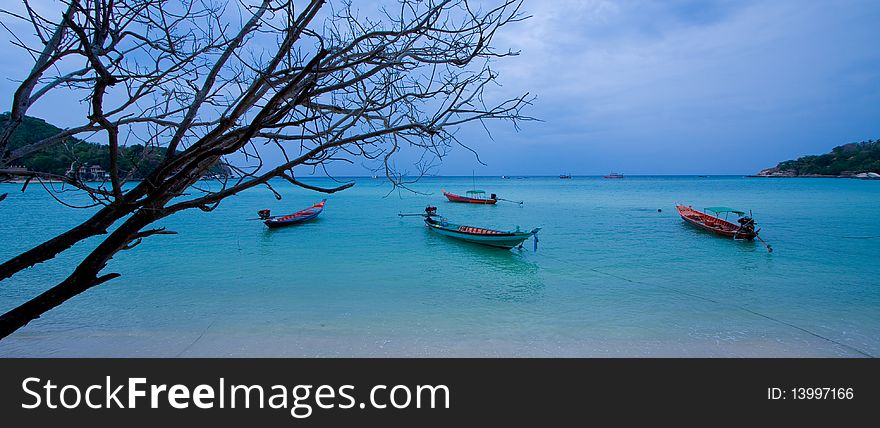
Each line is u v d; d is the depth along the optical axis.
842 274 18.09
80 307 13.23
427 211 36.03
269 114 2.03
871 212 42.22
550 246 24.66
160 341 10.61
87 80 2.27
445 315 12.58
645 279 17.25
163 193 2.05
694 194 77.94
